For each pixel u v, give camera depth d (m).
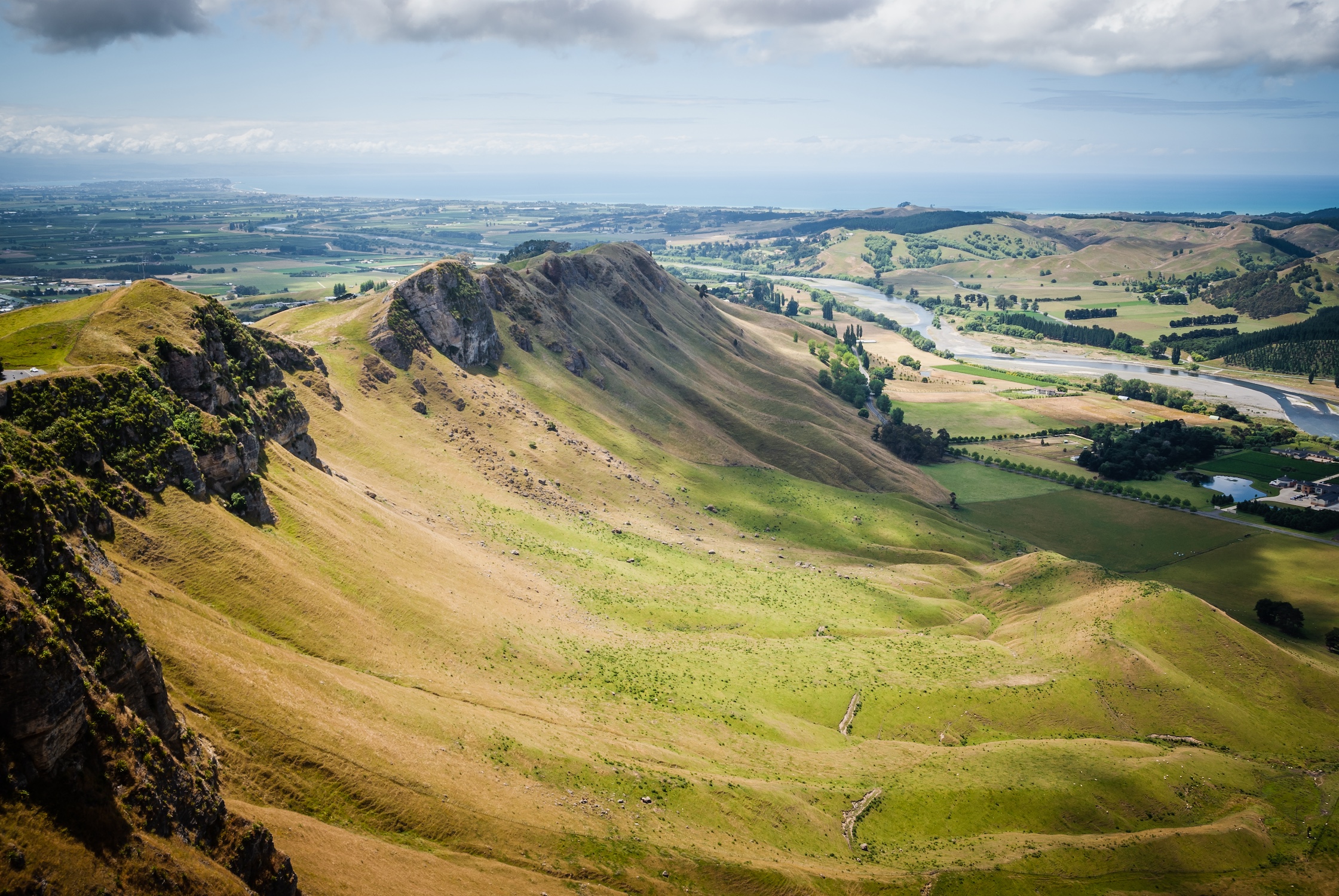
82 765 52.59
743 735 123.44
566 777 94.88
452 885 73.12
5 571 55.12
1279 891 106.69
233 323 144.75
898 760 127.44
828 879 95.25
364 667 99.69
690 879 87.06
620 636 147.25
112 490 91.50
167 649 75.19
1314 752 141.38
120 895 50.25
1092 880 104.19
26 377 98.06
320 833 70.81
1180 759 131.62
